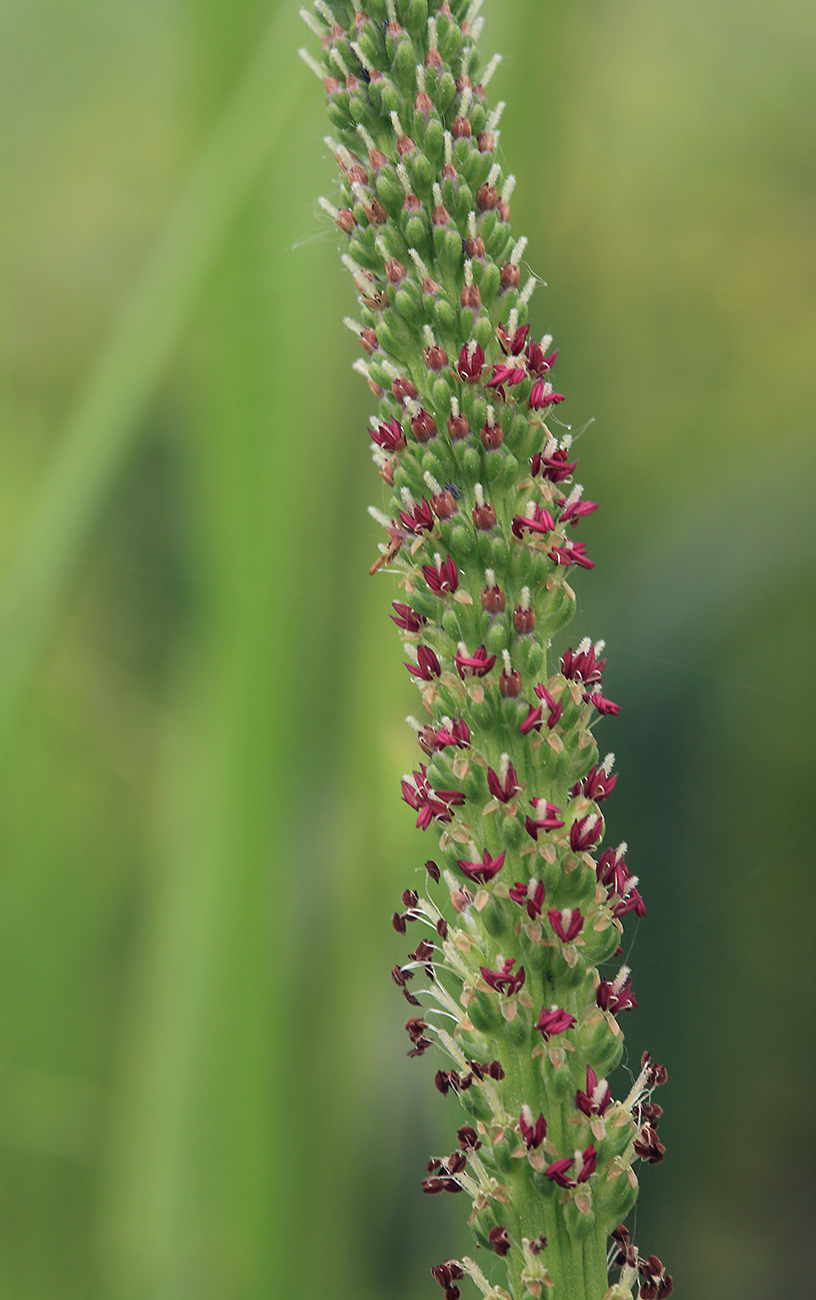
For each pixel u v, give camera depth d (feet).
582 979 0.55
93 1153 0.66
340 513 0.65
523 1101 0.55
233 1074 0.63
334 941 0.64
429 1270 0.66
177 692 0.67
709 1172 0.78
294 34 0.62
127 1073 0.66
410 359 0.56
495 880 0.55
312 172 0.63
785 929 0.78
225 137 0.63
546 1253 0.55
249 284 0.63
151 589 0.71
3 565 0.70
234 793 0.64
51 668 0.69
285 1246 0.64
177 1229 0.63
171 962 0.64
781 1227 0.76
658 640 0.77
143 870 0.69
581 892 0.55
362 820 0.65
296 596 0.64
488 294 0.56
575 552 0.56
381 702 0.65
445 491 0.56
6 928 0.68
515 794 0.55
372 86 0.56
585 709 0.56
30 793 0.69
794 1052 0.78
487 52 0.65
